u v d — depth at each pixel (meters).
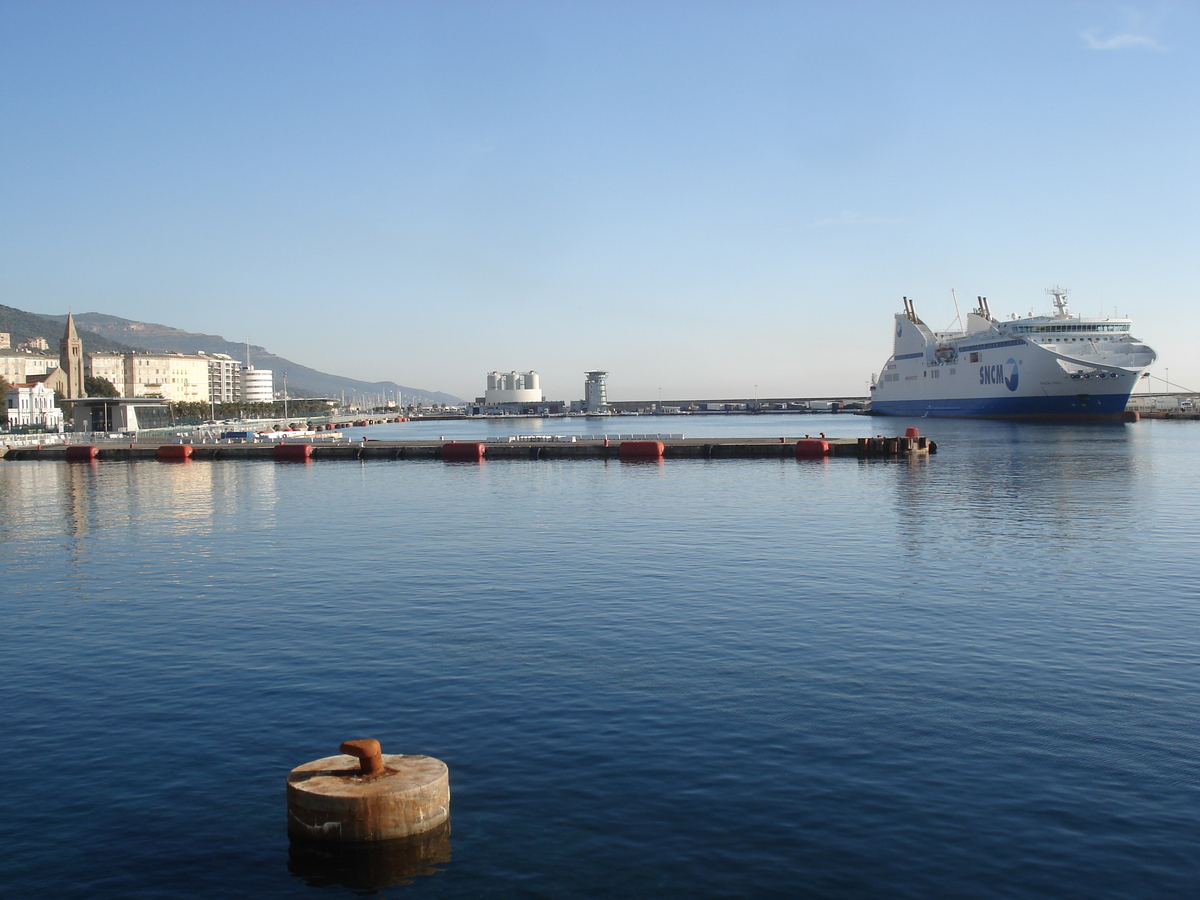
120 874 13.66
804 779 16.38
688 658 23.73
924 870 13.45
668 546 42.06
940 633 26.09
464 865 13.73
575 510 56.75
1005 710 19.72
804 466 89.06
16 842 14.55
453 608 29.86
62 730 19.16
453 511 57.09
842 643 25.09
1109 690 21.00
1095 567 36.00
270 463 103.56
